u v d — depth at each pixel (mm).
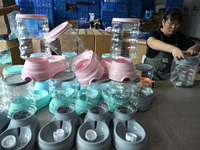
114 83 724
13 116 481
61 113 499
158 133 529
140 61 1652
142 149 436
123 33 1039
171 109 679
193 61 843
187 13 2580
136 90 713
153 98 737
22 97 619
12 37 1462
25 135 449
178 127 566
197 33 2354
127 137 453
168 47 953
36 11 2576
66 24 543
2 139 430
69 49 928
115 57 587
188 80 917
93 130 478
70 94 632
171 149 464
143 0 2816
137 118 605
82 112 585
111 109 615
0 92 645
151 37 1208
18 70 721
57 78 508
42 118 573
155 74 1252
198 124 588
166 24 1150
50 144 413
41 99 624
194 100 764
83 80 496
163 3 2881
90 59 512
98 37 1764
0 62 1241
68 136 441
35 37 1010
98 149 420
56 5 2893
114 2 2701
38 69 478
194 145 484
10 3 1688
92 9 3041
